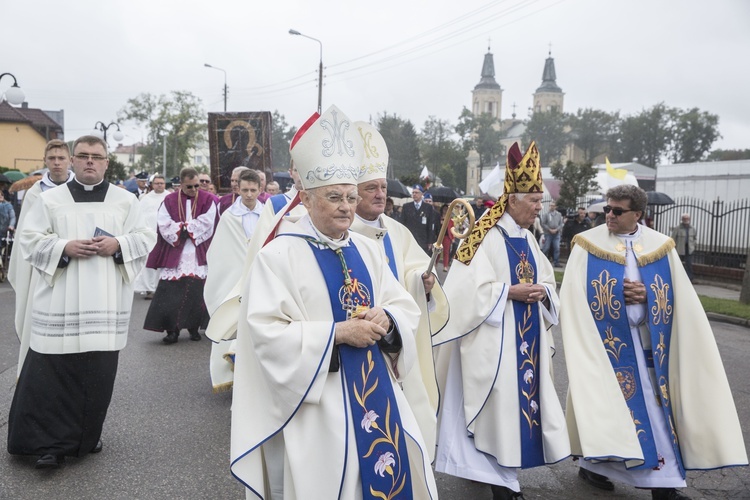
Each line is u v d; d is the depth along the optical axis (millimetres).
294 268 2809
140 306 10953
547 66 131375
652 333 4168
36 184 5043
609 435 4023
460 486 4395
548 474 4629
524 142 92875
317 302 2816
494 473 3994
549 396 4102
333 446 2682
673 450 4117
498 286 4059
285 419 2688
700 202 18391
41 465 4316
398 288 3102
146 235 4613
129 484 4242
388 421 2812
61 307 4367
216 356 5938
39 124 47156
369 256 3057
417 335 3621
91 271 4402
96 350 4379
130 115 60875
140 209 4691
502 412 3980
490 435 4023
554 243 19031
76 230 4438
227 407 5809
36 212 4418
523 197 4211
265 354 2662
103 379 4504
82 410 4469
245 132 11344
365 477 2711
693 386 4152
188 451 4805
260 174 7793
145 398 6016
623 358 4199
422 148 89062
